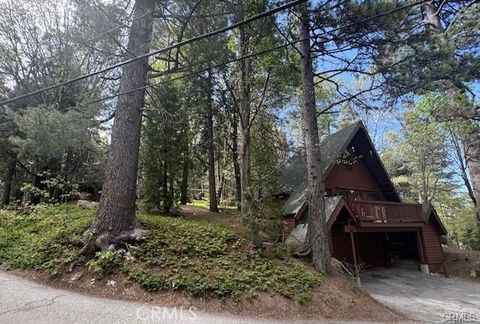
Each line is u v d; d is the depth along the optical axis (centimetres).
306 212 1296
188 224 920
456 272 1534
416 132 2048
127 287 573
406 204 1501
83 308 479
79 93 1223
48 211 966
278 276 725
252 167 1077
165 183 1252
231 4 797
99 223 690
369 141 1620
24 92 1272
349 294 754
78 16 672
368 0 760
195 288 595
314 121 945
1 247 739
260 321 546
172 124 1155
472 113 936
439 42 748
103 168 1376
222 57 866
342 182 1585
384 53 809
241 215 936
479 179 1095
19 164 1274
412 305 924
